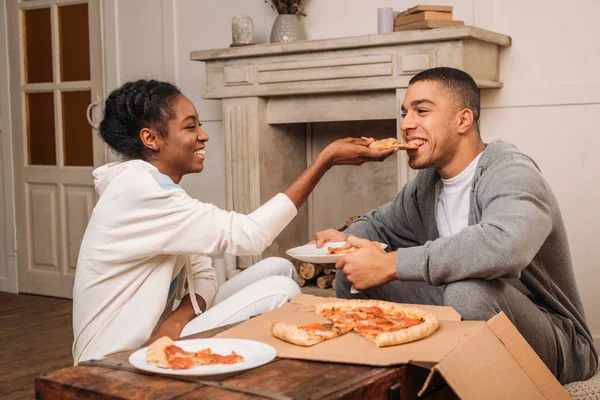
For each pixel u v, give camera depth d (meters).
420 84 2.09
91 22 4.61
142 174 1.95
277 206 2.00
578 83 3.20
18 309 4.50
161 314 2.15
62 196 4.81
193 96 4.26
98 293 1.98
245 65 3.66
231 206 3.80
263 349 1.43
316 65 3.45
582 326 2.07
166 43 4.32
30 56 4.91
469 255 1.74
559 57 3.25
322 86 3.46
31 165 4.96
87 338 1.97
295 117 3.68
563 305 2.06
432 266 1.77
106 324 1.97
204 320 2.01
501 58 3.38
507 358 1.45
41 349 3.54
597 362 2.10
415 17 3.24
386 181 3.88
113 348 1.94
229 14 4.11
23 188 4.99
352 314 1.66
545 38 3.28
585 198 3.23
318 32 3.84
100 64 4.58
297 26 3.71
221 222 1.93
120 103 2.09
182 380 1.30
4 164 5.06
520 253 1.72
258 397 1.20
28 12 4.90
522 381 1.43
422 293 2.22
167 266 2.00
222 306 2.03
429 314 1.59
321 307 1.73
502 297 1.77
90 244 1.99
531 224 1.76
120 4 4.48
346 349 1.43
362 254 1.85
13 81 4.97
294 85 3.53
